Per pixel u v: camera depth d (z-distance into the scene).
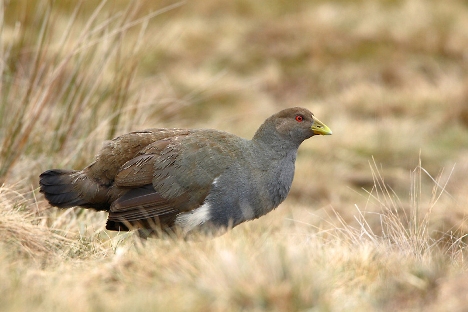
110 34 11.85
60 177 9.02
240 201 8.77
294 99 22.08
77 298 6.10
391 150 17.75
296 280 6.28
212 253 7.06
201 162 8.64
